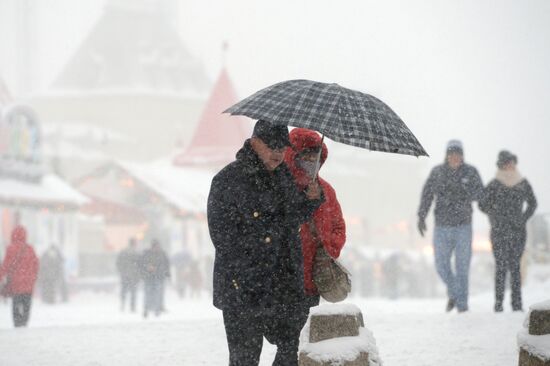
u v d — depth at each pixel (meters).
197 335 24.52
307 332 14.77
